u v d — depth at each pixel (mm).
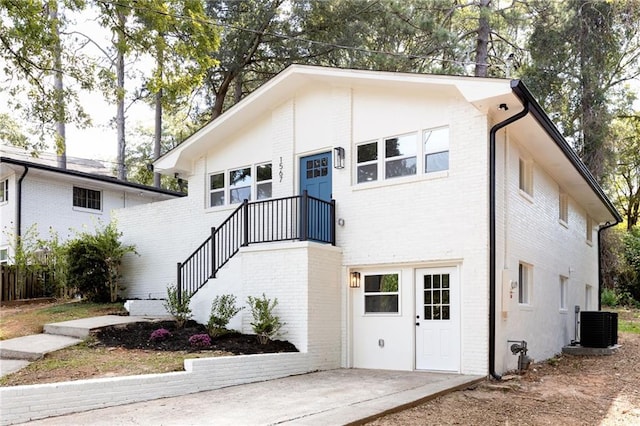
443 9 23609
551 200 14766
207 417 6676
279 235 12961
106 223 21969
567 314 15844
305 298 10961
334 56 23953
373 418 6750
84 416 6781
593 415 7562
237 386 8969
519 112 10438
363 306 11883
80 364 9039
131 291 16359
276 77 12961
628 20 26297
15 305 16062
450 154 10922
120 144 28172
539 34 25594
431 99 11344
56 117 13672
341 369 11336
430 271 11148
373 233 11711
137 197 23391
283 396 8031
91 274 15703
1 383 8078
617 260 26641
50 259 17422
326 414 6746
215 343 10703
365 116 12242
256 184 14023
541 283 13336
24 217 19547
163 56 13039
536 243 13109
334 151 12438
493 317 10148
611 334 14867
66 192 20906
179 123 29594
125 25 12883
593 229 21547
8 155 23766
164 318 12914
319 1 22828
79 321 12234
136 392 7664
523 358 10852
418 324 11172
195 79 13336
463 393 8719
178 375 8211
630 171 36438
